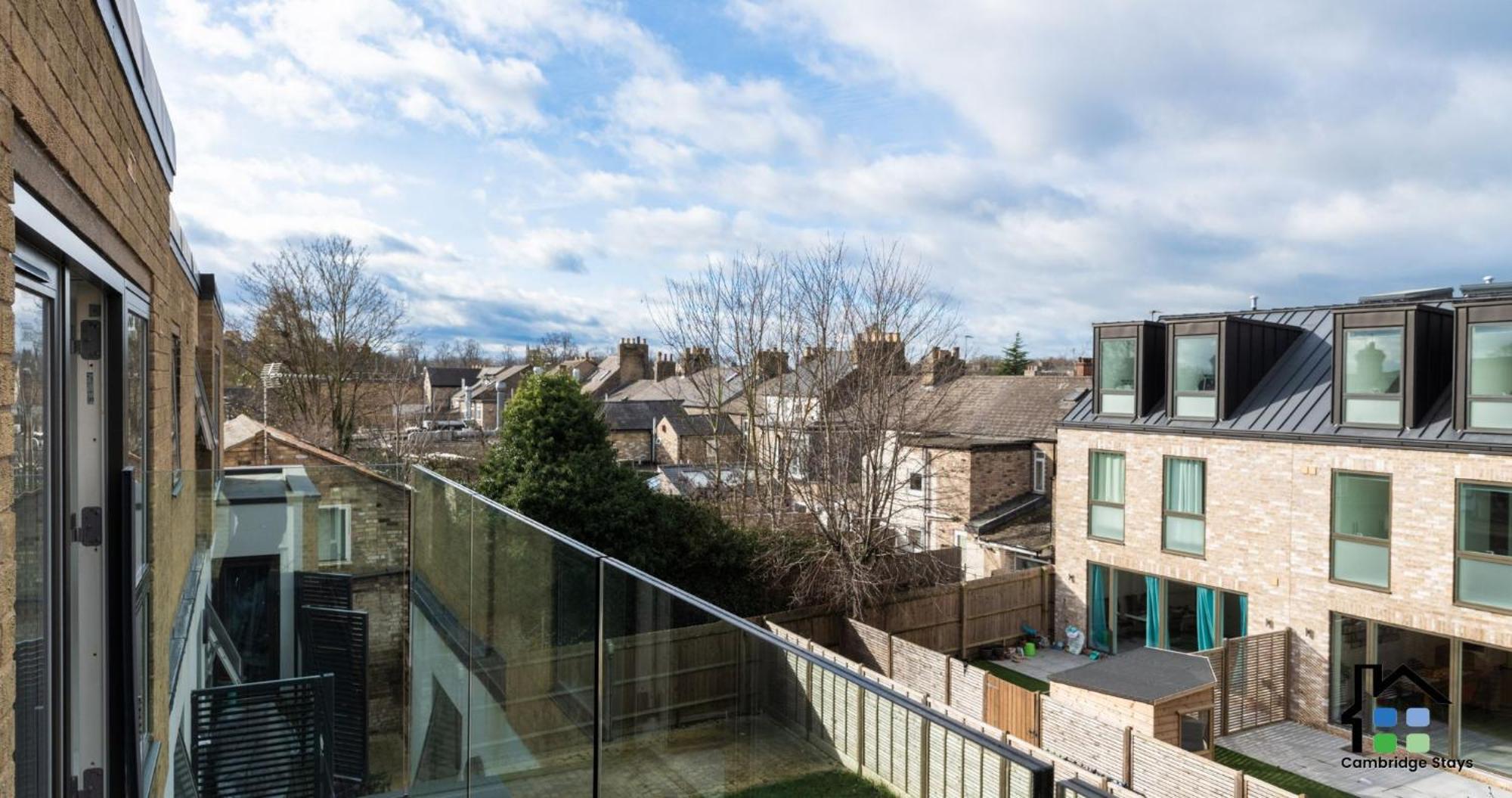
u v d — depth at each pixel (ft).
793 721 7.36
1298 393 45.65
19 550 7.93
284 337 85.56
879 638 47.01
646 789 9.03
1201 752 38.47
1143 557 50.96
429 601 17.12
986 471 66.95
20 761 8.15
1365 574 40.93
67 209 8.72
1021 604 56.24
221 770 16.79
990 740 5.52
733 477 70.33
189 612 16.60
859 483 55.93
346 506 18.08
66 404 10.09
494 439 101.96
